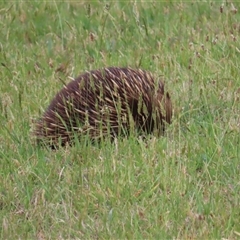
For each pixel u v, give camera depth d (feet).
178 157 61.57
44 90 76.38
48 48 87.97
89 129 65.36
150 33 88.63
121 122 67.00
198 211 57.26
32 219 57.82
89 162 63.52
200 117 70.38
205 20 90.17
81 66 81.97
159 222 55.31
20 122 70.79
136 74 68.54
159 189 60.08
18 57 86.48
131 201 58.75
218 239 53.93
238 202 57.82
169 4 96.12
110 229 55.36
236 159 62.90
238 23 87.51
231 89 73.51
